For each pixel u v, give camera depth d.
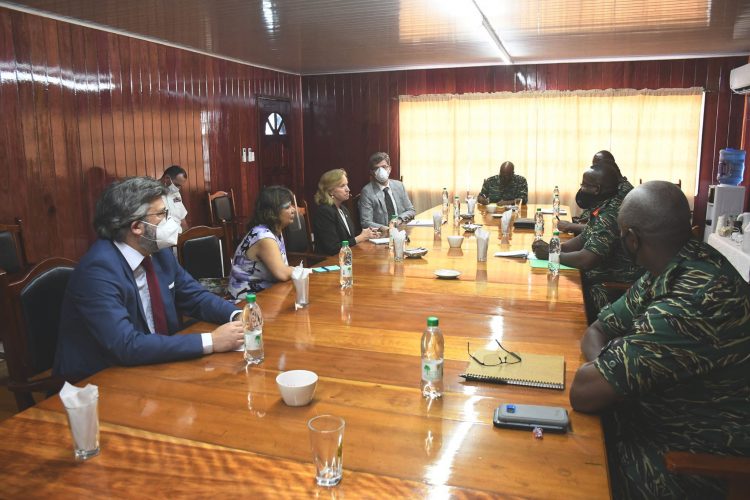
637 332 1.35
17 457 1.20
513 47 6.70
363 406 1.43
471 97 8.16
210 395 1.50
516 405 1.37
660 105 7.54
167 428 1.32
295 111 8.74
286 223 3.10
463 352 1.78
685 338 1.31
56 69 4.86
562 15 5.10
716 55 7.27
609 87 7.68
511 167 6.53
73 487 1.09
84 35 5.12
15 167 4.54
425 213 5.72
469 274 2.90
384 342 1.89
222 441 1.26
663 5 4.75
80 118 5.09
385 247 3.82
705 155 7.50
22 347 1.93
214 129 6.94
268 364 1.71
